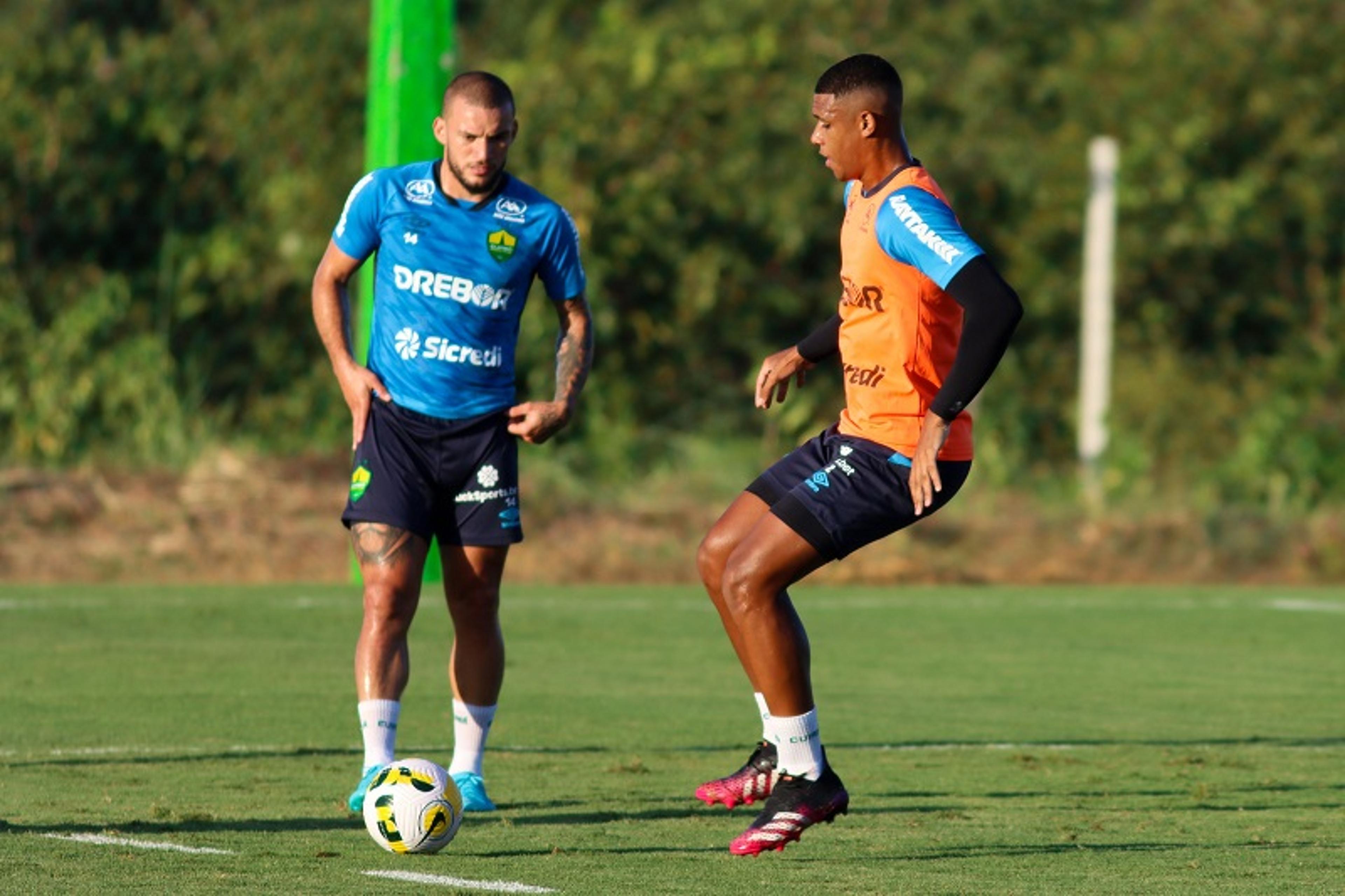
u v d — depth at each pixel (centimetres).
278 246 7269
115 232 7288
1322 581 6706
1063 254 8494
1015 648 4475
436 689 3584
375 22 4903
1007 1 8988
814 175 7825
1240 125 8919
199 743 2864
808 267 7912
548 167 7338
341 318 2356
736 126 7794
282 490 6172
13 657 3809
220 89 7544
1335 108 9000
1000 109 8688
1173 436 8050
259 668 3744
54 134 7150
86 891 1816
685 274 7531
